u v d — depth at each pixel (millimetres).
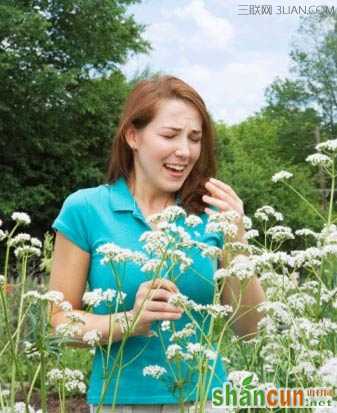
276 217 3836
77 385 3068
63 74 27281
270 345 3387
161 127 3062
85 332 2945
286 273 3461
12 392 2662
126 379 3002
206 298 3146
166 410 3006
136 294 2916
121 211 3146
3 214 26625
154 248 2852
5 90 27406
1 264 22094
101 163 30266
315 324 3219
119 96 30984
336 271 4051
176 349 2771
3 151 27969
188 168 3145
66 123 29172
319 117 57375
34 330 2742
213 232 3107
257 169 28891
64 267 3160
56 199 28547
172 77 3176
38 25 26750
